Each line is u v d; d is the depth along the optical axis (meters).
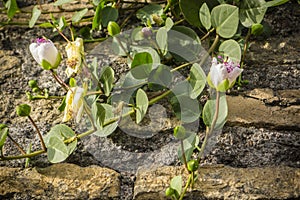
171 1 1.19
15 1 1.22
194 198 1.06
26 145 1.12
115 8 1.18
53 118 1.15
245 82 1.14
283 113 1.12
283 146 1.09
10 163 1.10
